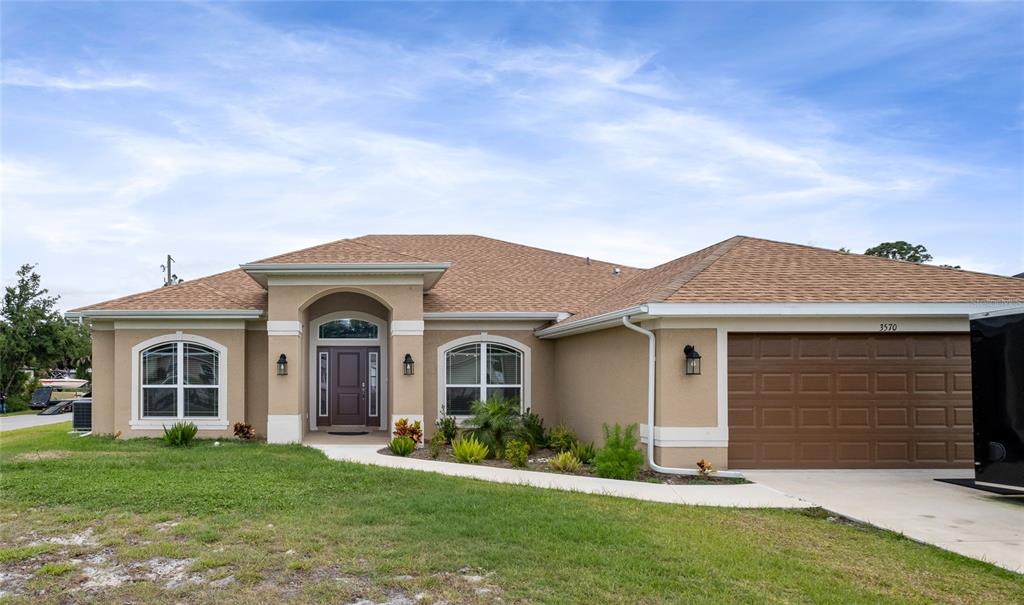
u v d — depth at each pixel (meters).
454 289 19.98
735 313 11.74
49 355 45.28
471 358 18.64
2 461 12.48
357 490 10.01
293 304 16.45
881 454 12.30
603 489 10.39
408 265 16.14
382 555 6.86
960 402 12.44
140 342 17.34
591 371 15.90
